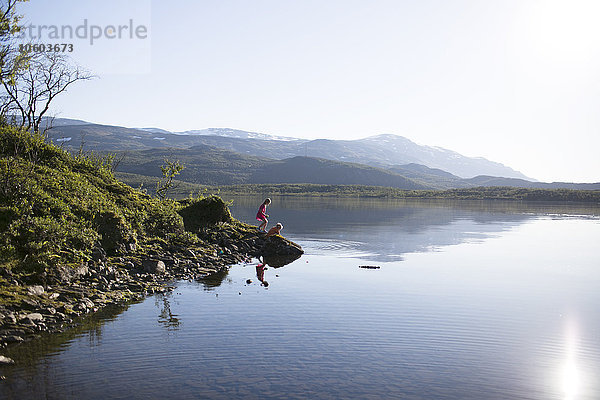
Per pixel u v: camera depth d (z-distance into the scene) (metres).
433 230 46.28
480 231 46.31
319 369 9.52
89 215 19.03
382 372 9.48
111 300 14.31
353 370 9.53
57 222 16.84
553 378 9.36
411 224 53.62
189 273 19.25
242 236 27.39
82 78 31.81
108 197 23.25
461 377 9.32
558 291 18.09
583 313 14.65
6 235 14.59
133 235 20.44
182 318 12.84
